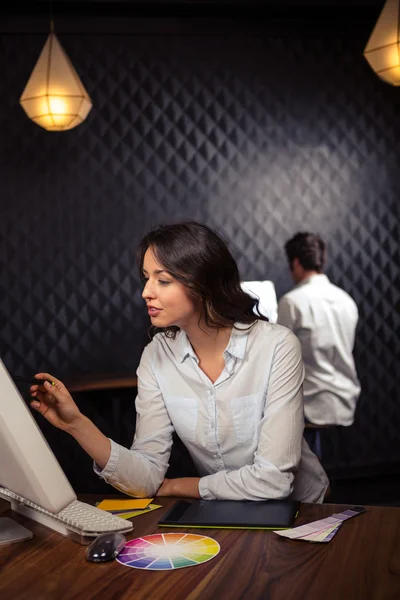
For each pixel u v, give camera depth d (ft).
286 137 16.65
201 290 6.05
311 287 13.38
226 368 6.36
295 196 16.67
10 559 4.70
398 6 11.36
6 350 15.65
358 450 16.72
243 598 4.00
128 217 16.10
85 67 15.88
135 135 16.11
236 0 15.56
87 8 15.61
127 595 4.08
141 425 6.66
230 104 16.44
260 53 16.55
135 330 16.08
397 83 11.89
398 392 16.94
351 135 16.90
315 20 16.56
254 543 4.86
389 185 17.07
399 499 15.61
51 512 4.77
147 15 15.98
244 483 5.88
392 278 17.01
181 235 6.02
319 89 16.78
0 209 15.67
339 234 16.84
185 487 6.16
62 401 5.83
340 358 13.37
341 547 4.74
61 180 15.88
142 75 16.11
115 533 4.81
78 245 15.92
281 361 6.36
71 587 4.22
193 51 16.30
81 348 15.89
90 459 15.60
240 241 16.48
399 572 4.29
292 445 6.14
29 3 15.29
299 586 4.14
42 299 15.79
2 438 4.51
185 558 4.60
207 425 6.47
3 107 15.65
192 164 16.31
